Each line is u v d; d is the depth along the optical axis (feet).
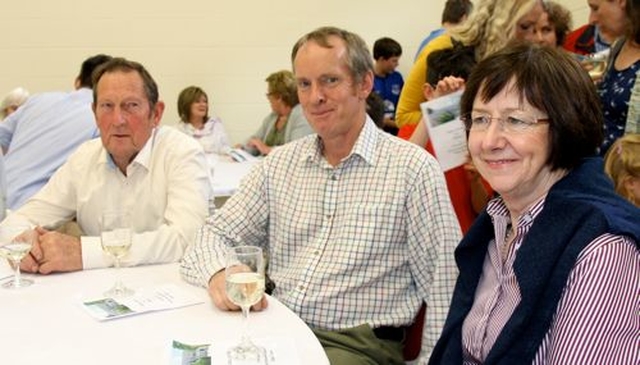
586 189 3.14
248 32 18.42
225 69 18.53
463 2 12.57
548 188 3.35
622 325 2.82
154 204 6.36
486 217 3.76
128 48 18.08
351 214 5.04
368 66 5.16
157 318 4.09
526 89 3.14
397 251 5.05
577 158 3.25
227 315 4.15
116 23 17.93
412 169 4.95
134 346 3.63
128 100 6.07
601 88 7.15
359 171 5.12
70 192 6.68
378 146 5.17
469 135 3.47
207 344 3.64
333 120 5.02
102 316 4.08
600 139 3.25
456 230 4.96
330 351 4.75
